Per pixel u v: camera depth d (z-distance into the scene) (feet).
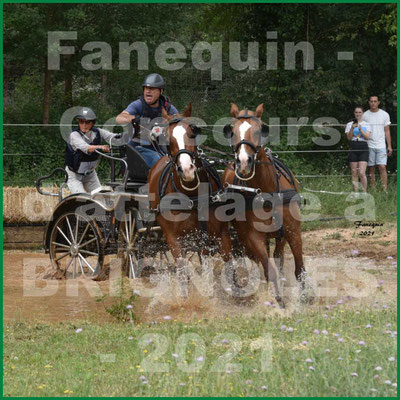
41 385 21.26
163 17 76.13
